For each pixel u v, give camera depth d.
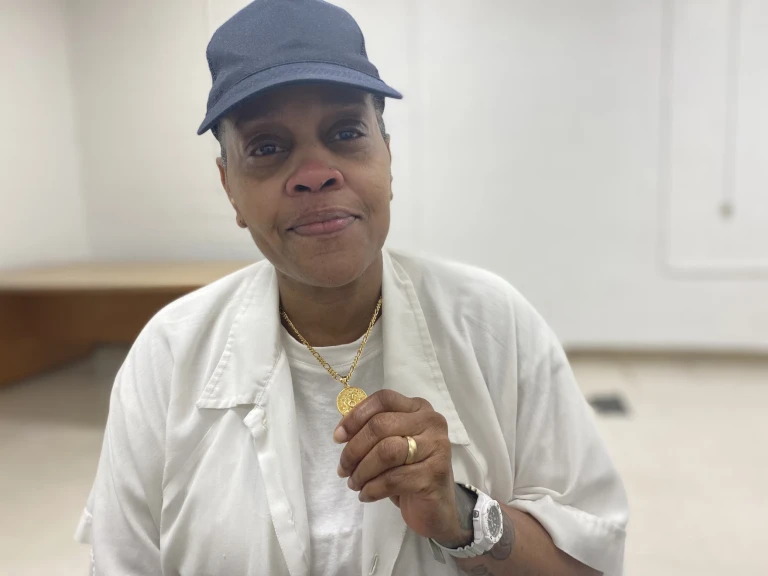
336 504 0.72
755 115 2.94
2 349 2.38
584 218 3.11
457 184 3.08
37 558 1.43
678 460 2.04
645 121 3.00
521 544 0.68
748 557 1.50
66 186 1.64
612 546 0.72
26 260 1.99
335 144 0.65
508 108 3.01
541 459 0.75
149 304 2.20
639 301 3.19
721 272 3.10
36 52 1.61
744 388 2.78
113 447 0.79
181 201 1.16
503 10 2.92
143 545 0.76
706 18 2.88
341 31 0.66
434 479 0.59
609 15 2.91
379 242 0.68
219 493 0.72
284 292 0.77
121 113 1.25
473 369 0.75
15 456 1.88
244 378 0.75
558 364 0.78
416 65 2.93
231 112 0.64
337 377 0.75
